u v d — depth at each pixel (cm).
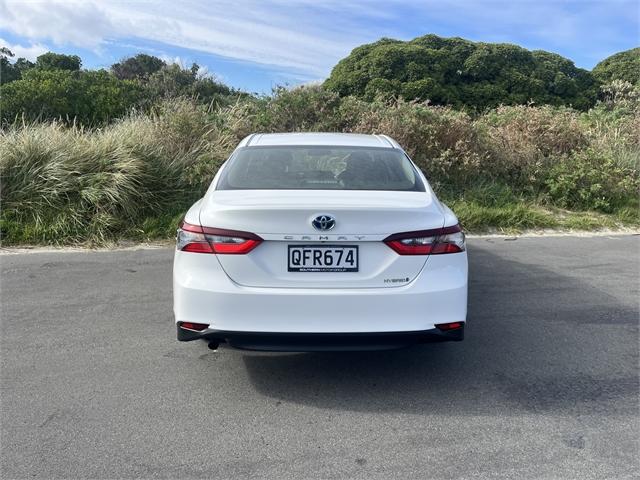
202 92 1714
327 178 364
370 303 306
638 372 364
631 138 1105
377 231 309
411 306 309
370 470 262
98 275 565
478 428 297
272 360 379
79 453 274
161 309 472
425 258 314
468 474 259
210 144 879
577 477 257
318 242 308
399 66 1717
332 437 289
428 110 947
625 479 256
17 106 1148
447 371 364
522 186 938
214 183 369
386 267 311
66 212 707
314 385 345
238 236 309
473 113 1277
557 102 1830
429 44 1852
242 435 290
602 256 658
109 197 720
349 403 323
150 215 751
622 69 2139
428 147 895
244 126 956
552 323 448
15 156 744
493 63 1778
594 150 956
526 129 1007
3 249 661
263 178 364
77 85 1234
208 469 263
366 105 1005
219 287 308
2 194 716
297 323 306
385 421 304
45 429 294
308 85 1036
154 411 313
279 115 973
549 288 536
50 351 390
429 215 318
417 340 315
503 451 277
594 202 888
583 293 522
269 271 310
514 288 535
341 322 306
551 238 752
